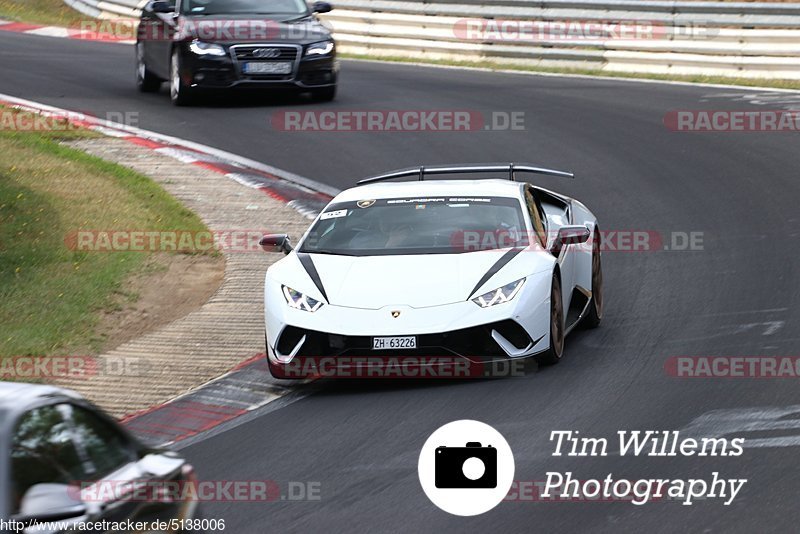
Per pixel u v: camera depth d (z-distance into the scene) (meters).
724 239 42.78
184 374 31.22
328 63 66.56
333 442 25.09
